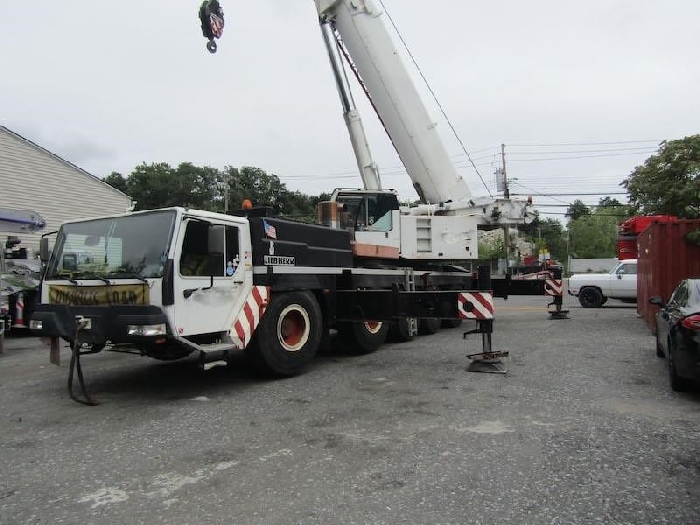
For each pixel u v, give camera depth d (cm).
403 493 376
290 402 628
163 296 596
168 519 344
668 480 392
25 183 1878
